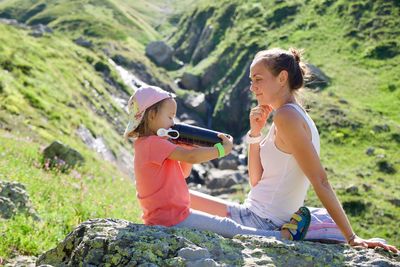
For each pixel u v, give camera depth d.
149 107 6.27
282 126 6.18
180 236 5.63
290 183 6.52
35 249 9.16
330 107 67.00
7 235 9.20
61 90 67.38
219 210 6.88
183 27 128.75
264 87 6.49
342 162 56.16
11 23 106.25
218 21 116.12
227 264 5.34
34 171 20.62
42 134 45.97
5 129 43.03
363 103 69.81
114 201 21.17
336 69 79.19
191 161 6.02
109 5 159.25
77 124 58.03
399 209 44.66
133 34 142.38
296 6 103.19
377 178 52.06
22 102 52.56
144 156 6.16
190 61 115.50
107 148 60.19
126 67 107.38
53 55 82.25
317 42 88.94
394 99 70.62
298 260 5.59
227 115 89.06
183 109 91.88
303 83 6.64
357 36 86.94
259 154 6.93
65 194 16.91
